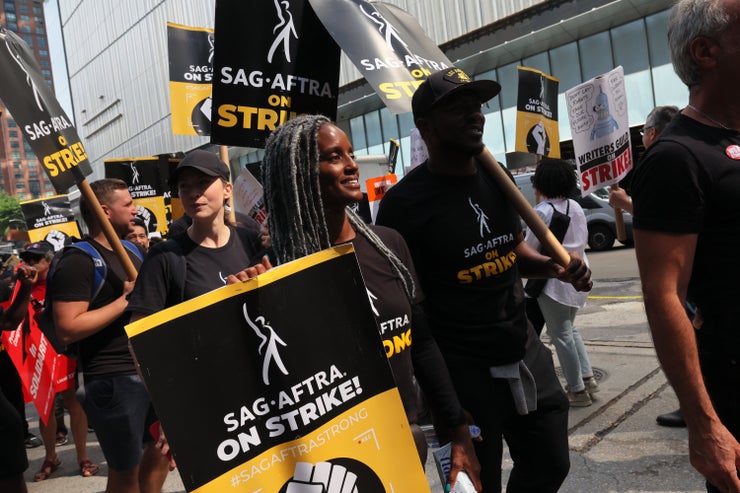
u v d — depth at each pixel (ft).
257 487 4.50
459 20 68.95
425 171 7.50
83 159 10.50
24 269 12.18
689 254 5.15
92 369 9.57
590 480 10.37
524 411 7.14
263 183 5.81
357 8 8.96
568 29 59.26
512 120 67.46
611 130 11.60
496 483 7.33
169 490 13.02
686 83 5.46
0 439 9.78
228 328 4.57
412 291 6.19
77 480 14.48
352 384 4.87
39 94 10.12
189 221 14.01
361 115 82.33
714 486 5.47
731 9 4.99
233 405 4.51
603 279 31.91
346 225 5.97
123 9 124.26
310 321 4.81
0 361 14.53
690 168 5.02
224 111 9.21
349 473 4.75
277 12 9.48
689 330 5.09
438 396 6.24
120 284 9.91
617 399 13.87
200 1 101.71
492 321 7.22
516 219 7.91
